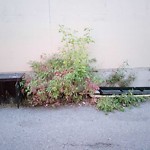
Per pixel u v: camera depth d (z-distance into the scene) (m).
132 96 5.64
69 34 5.86
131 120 4.74
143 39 6.17
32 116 4.98
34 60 6.05
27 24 5.90
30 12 5.84
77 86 5.49
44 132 4.31
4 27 5.88
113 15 5.99
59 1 5.83
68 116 4.95
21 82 5.44
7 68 6.07
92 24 5.98
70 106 5.41
